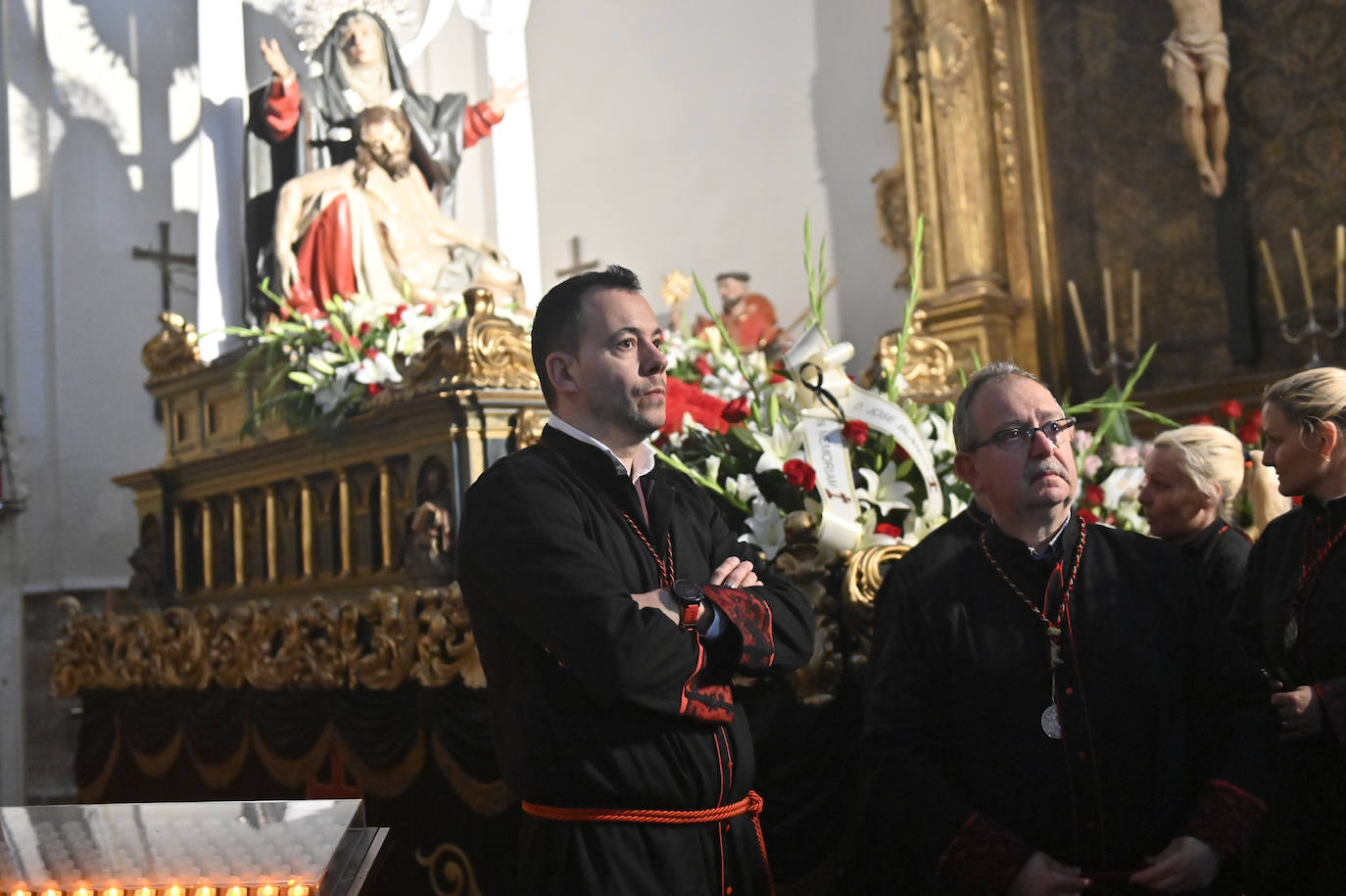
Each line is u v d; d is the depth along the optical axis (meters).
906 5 7.95
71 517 8.34
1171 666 2.18
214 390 5.77
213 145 6.84
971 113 7.59
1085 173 7.37
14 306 8.34
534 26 10.47
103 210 8.80
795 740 3.08
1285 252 6.70
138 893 1.66
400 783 4.08
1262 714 2.16
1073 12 7.41
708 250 9.33
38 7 8.67
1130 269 7.21
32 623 8.05
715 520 2.53
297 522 5.28
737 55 9.26
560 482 2.23
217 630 5.05
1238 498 3.90
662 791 2.11
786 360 3.71
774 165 8.99
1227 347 6.87
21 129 8.52
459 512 4.11
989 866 2.06
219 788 5.12
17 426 8.20
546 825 2.16
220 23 6.94
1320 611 2.66
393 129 5.95
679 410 3.87
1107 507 3.87
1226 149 6.84
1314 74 6.62
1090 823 2.11
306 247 5.73
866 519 3.38
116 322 8.74
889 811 2.21
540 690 2.16
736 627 2.19
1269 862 2.62
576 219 10.11
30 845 1.72
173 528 6.05
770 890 2.28
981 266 7.51
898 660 2.28
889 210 8.16
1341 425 2.67
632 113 9.84
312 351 4.90
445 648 3.80
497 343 4.14
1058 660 2.17
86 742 6.04
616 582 2.12
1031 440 2.22
